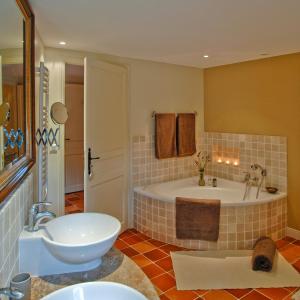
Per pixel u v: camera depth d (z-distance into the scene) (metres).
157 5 2.00
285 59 3.62
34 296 1.25
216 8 2.05
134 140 3.97
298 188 3.61
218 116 4.52
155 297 1.21
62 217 1.72
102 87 3.39
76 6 2.01
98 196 3.42
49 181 3.22
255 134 4.03
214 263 3.07
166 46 3.16
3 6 1.34
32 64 1.94
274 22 2.35
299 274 2.86
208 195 4.27
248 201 3.38
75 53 3.35
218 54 3.55
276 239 3.61
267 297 2.51
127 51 3.40
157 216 3.64
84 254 1.35
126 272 1.41
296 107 3.57
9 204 1.28
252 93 4.02
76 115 5.71
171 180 4.41
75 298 1.18
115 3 1.96
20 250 1.43
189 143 4.51
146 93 4.04
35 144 2.10
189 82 4.52
